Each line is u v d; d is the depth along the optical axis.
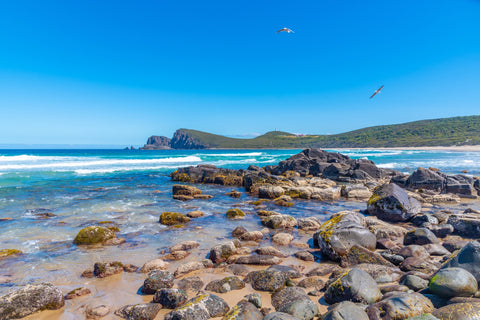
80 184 24.52
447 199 17.81
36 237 10.77
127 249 9.75
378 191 14.54
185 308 5.52
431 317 4.37
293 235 11.64
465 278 5.25
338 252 8.63
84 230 10.37
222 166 45.91
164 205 16.97
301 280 7.14
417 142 132.25
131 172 34.53
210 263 8.42
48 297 6.08
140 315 5.66
